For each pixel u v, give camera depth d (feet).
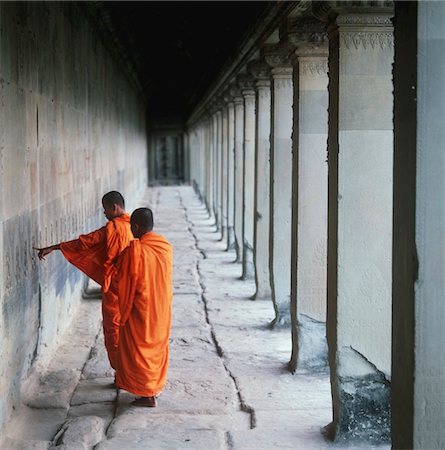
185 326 32.65
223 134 63.00
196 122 114.73
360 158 19.42
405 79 14.12
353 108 19.31
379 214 19.56
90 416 21.25
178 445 19.35
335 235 19.80
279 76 31.04
